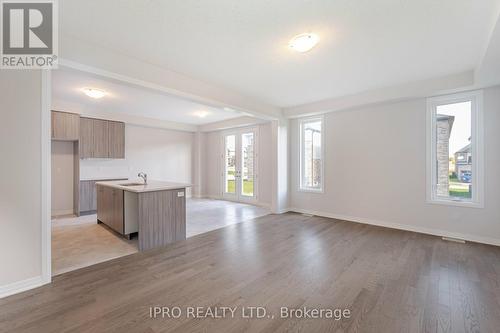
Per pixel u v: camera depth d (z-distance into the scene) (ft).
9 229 6.97
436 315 6.13
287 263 9.25
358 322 5.87
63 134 16.42
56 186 17.67
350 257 9.84
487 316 6.08
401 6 6.50
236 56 9.53
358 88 13.38
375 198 14.84
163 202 11.37
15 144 7.04
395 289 7.38
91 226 14.49
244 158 23.32
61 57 7.89
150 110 18.94
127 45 8.70
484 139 11.37
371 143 14.93
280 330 5.59
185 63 10.19
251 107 15.43
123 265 9.05
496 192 11.15
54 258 9.68
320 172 17.74
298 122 18.67
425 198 13.07
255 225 14.82
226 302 6.70
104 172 19.94
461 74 11.09
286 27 7.55
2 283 6.86
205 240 11.99
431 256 9.92
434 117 12.87
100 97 15.11
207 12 6.82
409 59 9.74
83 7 6.56
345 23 7.30
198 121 23.94
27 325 5.69
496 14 6.66
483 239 11.48
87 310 6.29
